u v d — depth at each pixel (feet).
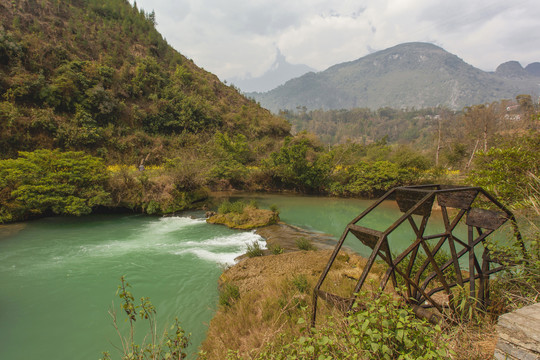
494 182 20.48
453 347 8.55
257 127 159.74
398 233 46.03
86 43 130.93
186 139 125.39
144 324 21.27
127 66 135.03
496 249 13.47
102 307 23.75
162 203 57.77
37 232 44.04
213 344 17.16
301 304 18.58
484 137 115.75
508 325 7.31
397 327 7.48
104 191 53.31
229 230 47.70
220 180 94.02
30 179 49.08
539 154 18.93
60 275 29.58
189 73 165.78
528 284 12.51
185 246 38.93
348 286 21.12
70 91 102.01
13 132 84.69
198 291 26.23
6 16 114.32
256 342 15.90
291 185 104.73
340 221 56.95
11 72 94.22
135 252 36.32
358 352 7.55
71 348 19.06
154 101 129.59
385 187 87.51
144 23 186.19
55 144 92.02
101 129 102.94
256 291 23.03
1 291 26.30
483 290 12.72
